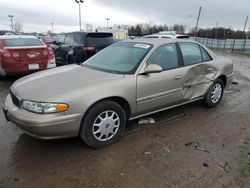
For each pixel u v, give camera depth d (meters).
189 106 4.96
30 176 2.60
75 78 3.25
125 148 3.21
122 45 4.19
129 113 3.45
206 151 3.17
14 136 3.49
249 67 12.99
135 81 3.35
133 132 3.68
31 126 2.70
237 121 4.23
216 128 3.91
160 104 3.78
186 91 4.13
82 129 2.98
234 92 6.39
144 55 3.60
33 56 6.90
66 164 2.82
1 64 6.64
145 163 2.87
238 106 5.10
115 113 3.23
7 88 6.30
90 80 3.14
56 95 2.77
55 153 3.05
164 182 2.54
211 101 4.77
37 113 2.72
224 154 3.11
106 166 2.80
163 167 2.80
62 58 9.26
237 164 2.89
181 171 2.73
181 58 4.04
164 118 4.27
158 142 3.39
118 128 3.31
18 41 7.09
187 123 4.08
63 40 9.51
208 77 4.51
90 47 8.00
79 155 3.02
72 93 2.82
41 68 7.10
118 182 2.53
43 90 2.90
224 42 37.31
